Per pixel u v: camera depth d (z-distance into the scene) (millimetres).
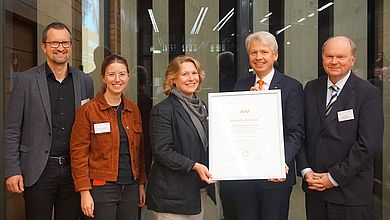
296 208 3367
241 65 3430
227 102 2322
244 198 2428
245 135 2285
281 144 2256
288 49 3422
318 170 2320
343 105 2256
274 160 2252
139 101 3439
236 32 3436
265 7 3424
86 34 3371
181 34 3432
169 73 2340
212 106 2328
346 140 2236
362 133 2193
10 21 2887
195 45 3441
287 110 2350
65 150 2486
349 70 2287
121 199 2355
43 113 2443
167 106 2301
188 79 2303
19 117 2443
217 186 3146
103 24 3395
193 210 2291
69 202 2555
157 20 3424
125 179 2348
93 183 2303
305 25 3424
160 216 2336
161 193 2295
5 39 2824
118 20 3406
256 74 2461
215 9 3430
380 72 3414
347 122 2232
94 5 3375
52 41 2430
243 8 3422
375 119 2188
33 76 2471
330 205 2295
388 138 3416
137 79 3438
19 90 2445
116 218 2389
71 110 2520
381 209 3395
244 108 2303
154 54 3438
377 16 3400
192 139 2281
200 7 3428
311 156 2361
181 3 3422
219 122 2309
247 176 2246
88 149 2324
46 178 2449
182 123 2283
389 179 3418
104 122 2301
